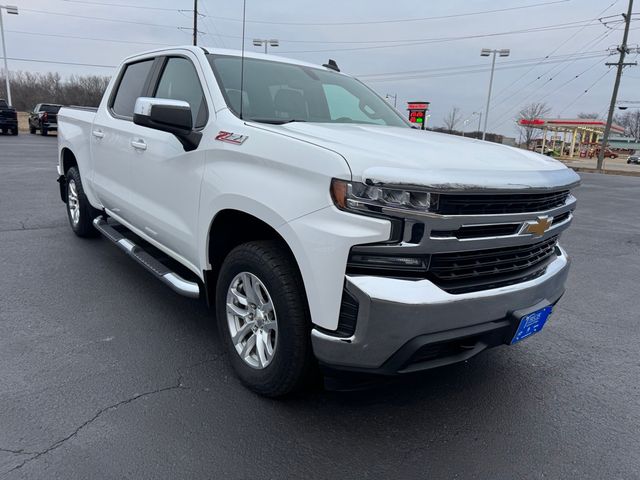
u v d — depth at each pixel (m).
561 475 2.38
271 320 2.71
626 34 33.34
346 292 2.21
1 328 3.52
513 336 2.55
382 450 2.48
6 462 2.23
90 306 3.98
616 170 37.12
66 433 2.45
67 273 4.70
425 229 2.13
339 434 2.58
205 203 2.95
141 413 2.65
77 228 5.79
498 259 2.49
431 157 2.33
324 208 2.23
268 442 2.48
